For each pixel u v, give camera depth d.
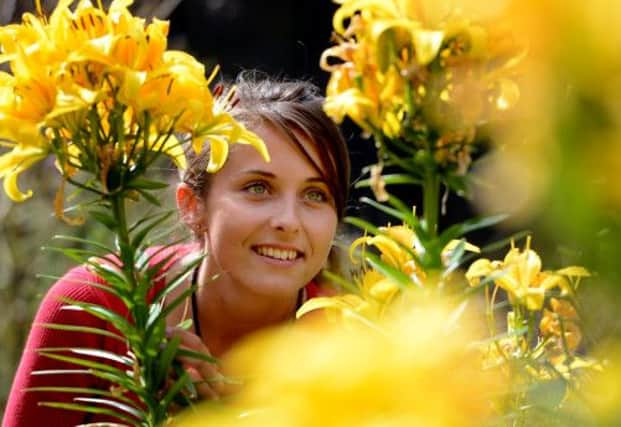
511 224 0.82
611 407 0.96
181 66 2.08
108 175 2.08
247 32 13.99
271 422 0.91
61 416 3.55
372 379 0.89
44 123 1.99
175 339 2.24
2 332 7.50
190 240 4.19
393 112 1.55
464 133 1.45
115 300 3.57
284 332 1.05
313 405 0.88
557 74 0.77
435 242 1.59
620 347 1.00
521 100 0.83
